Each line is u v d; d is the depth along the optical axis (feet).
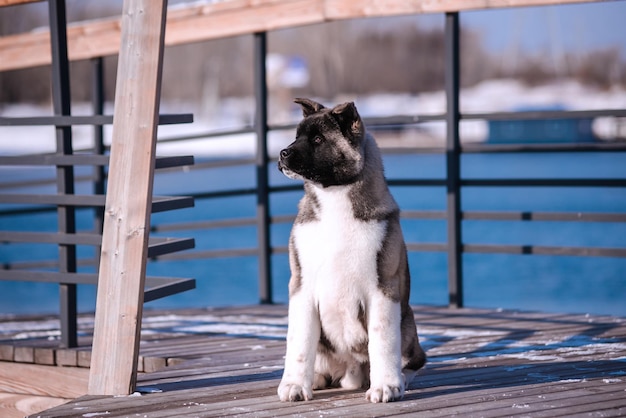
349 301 13.25
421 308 22.94
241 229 60.54
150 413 13.17
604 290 41.22
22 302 41.32
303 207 13.61
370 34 157.38
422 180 22.74
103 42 25.08
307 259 13.32
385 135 110.93
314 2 23.12
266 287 24.88
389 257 13.17
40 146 117.39
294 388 13.50
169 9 25.22
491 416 12.61
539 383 14.64
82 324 22.09
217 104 163.43
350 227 13.07
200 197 25.16
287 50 161.17
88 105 138.62
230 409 13.29
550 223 59.57
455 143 22.13
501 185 22.03
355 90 159.12
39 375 18.10
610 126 81.15
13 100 140.87
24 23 132.26
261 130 24.38
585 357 16.78
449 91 22.06
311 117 13.34
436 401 13.46
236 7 24.22
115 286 14.78
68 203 17.46
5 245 56.70
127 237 14.82
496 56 163.73
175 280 16.42
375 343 13.30
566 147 21.52
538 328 20.06
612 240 51.03
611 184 20.90
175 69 163.63
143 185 14.85
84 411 13.38
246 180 83.66
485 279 44.93
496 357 16.94
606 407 13.04
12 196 17.92
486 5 21.11
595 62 158.81
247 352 17.92
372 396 13.28
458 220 22.45
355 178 13.08
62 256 17.99
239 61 163.02
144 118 14.98
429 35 155.12
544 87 161.58
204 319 22.40
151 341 19.40
